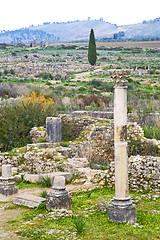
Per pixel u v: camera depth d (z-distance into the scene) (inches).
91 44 3590.1
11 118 806.5
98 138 749.9
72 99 1338.6
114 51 5856.3
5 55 4830.2
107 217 364.5
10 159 636.1
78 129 821.2
